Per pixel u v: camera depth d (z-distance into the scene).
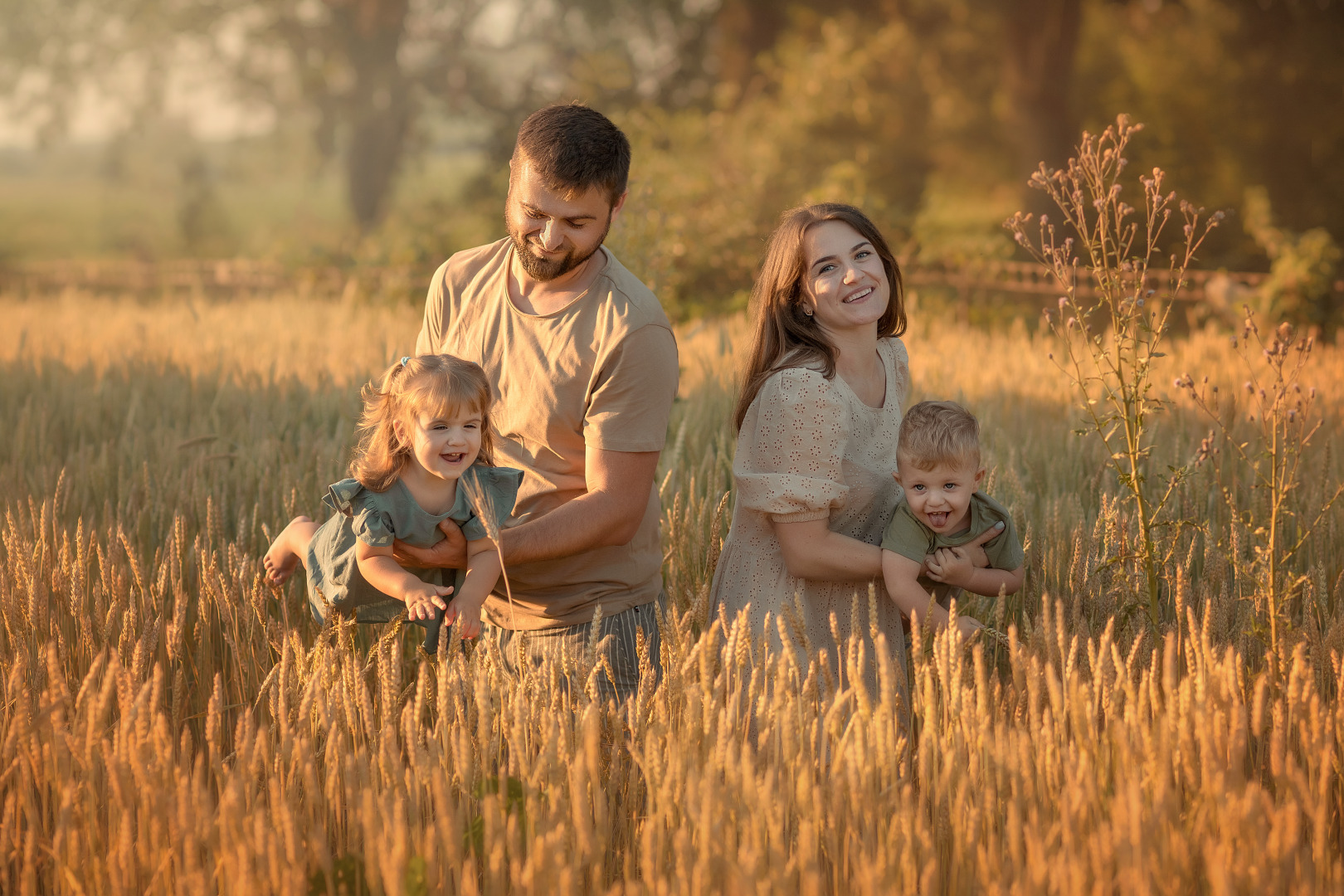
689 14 27.67
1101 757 2.19
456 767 2.21
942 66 25.97
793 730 2.17
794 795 2.10
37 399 6.14
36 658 2.71
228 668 3.01
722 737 2.09
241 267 18.22
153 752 2.15
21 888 2.00
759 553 2.86
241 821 2.01
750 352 2.81
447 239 18.92
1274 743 2.05
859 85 20.25
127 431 5.05
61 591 2.92
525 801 2.04
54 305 15.08
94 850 2.09
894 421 2.88
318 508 3.79
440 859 2.03
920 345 8.92
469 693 2.48
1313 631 2.69
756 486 2.66
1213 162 24.09
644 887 1.93
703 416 5.20
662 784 2.05
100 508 4.11
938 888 2.04
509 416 2.80
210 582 2.87
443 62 30.97
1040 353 7.98
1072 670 2.28
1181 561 3.40
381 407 2.57
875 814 2.04
